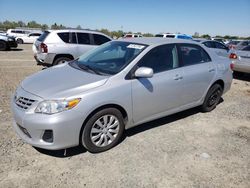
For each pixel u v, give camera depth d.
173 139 4.14
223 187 3.04
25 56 14.21
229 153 3.81
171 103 4.39
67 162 3.34
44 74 4.02
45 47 8.84
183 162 3.49
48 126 3.08
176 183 3.05
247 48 9.27
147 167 3.33
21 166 3.19
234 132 4.55
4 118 4.52
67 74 3.84
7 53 15.61
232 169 3.40
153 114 4.17
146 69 3.59
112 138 3.68
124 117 3.81
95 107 3.31
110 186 2.93
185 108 4.79
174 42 4.52
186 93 4.63
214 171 3.33
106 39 10.08
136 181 3.04
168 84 4.18
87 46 9.52
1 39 17.11
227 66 5.54
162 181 3.07
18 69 9.54
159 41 4.38
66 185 2.91
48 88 3.35
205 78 4.96
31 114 3.15
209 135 4.37
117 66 3.85
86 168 3.24
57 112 3.10
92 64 4.24
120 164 3.36
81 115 3.22
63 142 3.20
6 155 3.40
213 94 5.38
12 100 3.62
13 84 7.04
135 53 3.99
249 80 9.49
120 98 3.55
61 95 3.16
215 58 5.35
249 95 7.16
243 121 5.09
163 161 3.48
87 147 3.47
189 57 4.73
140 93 3.80
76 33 9.37
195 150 3.83
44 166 3.23
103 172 3.18
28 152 3.51
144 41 4.39
